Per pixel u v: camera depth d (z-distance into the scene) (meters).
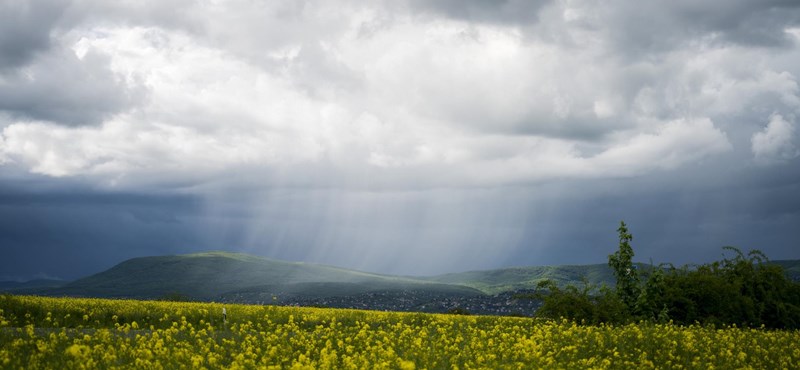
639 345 21.12
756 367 18.97
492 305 104.31
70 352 14.14
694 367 18.31
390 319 30.86
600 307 28.58
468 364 16.86
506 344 20.02
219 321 27.48
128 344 17.64
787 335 24.84
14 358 14.66
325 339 21.88
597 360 18.66
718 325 29.61
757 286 31.83
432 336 22.23
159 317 27.97
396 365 16.17
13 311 26.28
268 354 17.53
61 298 35.44
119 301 36.41
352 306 126.56
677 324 29.53
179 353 16.08
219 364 16.38
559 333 23.05
